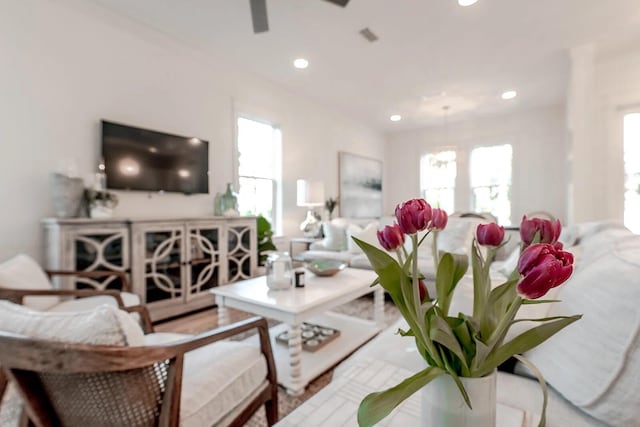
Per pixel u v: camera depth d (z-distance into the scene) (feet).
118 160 9.09
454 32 9.97
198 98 11.35
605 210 12.47
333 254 12.58
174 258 9.38
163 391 2.98
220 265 10.52
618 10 8.91
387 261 1.99
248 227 11.53
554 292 3.41
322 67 12.51
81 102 8.61
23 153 7.68
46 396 2.84
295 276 6.84
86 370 2.39
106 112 9.07
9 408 3.45
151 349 2.76
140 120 9.80
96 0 8.46
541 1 8.50
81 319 2.67
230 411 3.72
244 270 11.39
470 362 1.85
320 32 9.96
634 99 11.90
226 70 12.24
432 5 8.64
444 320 1.86
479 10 8.87
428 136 21.48
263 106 13.67
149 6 8.64
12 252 7.53
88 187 8.30
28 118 7.75
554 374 2.82
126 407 2.76
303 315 5.64
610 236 4.03
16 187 7.59
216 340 3.54
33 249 7.80
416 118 19.57
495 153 19.19
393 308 10.28
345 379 3.13
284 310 5.54
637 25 9.63
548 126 17.46
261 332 4.35
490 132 19.20
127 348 2.57
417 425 2.37
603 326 2.53
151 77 10.05
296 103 15.40
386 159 22.99
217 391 3.59
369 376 3.18
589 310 2.71
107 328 2.61
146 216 9.93
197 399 3.36
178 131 10.77
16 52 7.56
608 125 12.39
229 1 8.45
